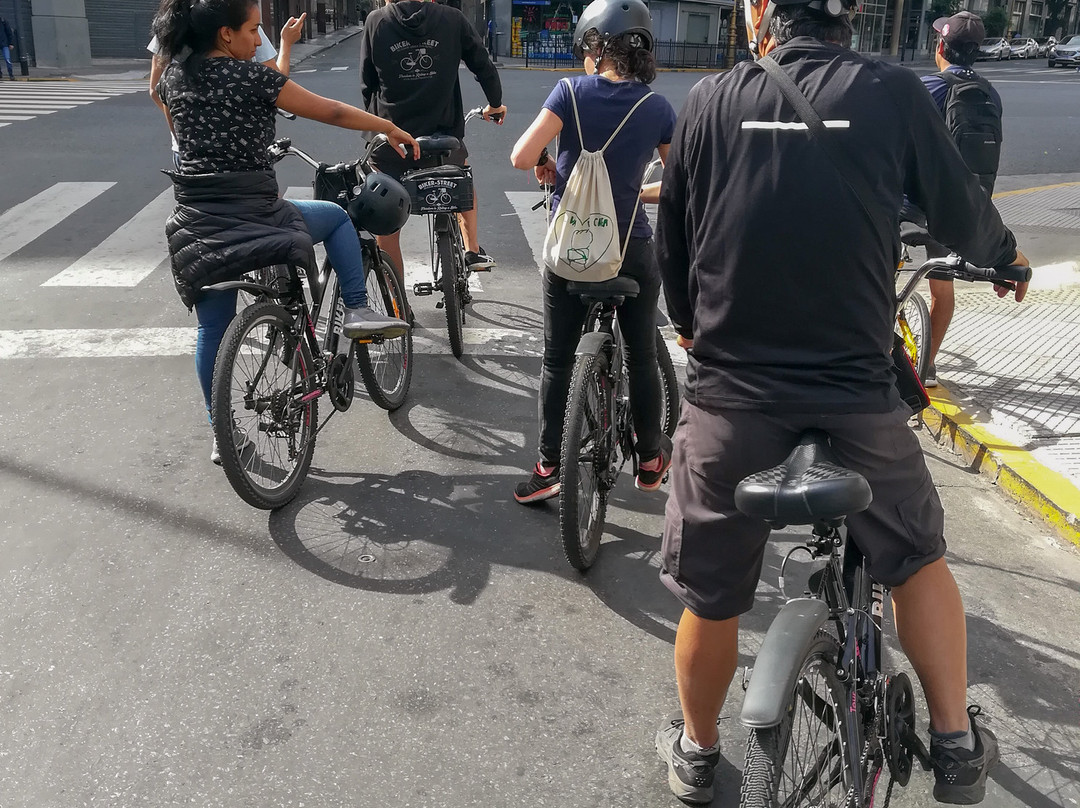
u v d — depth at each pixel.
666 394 4.20
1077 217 9.71
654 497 4.15
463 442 4.58
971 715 2.32
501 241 8.43
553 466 3.89
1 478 4.09
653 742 2.73
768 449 1.98
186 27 3.50
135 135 13.47
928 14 59.34
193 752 2.64
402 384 4.93
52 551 3.57
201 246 3.62
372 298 4.66
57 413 4.73
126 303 6.38
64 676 2.92
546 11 40.72
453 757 2.65
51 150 12.05
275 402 3.76
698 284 2.06
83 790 2.50
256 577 3.45
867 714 2.11
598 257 3.30
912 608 2.17
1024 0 72.69
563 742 2.72
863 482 1.73
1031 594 3.46
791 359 1.96
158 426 4.62
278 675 2.96
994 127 4.71
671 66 40.72
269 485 3.85
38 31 28.92
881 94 1.91
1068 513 3.81
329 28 60.56
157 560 3.53
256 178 3.66
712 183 2.00
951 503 4.13
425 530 3.80
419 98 5.35
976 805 2.50
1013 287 2.65
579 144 3.36
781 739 1.77
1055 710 2.87
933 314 5.04
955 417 4.70
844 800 1.97
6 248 7.68
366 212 4.18
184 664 2.99
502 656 3.08
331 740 2.70
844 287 1.93
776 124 1.92
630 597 3.41
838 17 1.99
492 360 5.65
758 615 3.31
